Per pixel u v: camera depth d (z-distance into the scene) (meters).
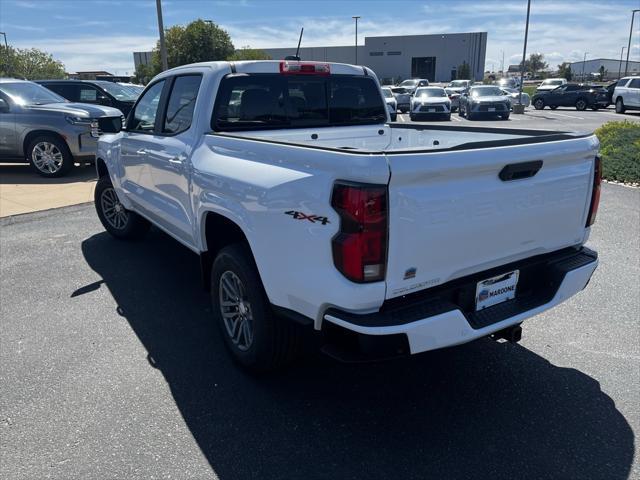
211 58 40.62
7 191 9.29
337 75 4.65
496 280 2.93
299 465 2.66
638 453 2.72
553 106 32.31
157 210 4.66
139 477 2.58
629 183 9.34
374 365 3.59
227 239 3.78
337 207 2.43
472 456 2.71
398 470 2.62
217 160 3.43
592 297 4.58
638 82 26.95
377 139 4.51
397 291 2.51
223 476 2.59
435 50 86.44
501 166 2.65
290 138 4.11
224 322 3.56
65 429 2.93
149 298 4.70
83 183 9.97
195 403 3.16
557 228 3.09
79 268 5.43
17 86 10.91
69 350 3.78
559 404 3.14
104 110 11.02
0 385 3.34
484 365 3.57
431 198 2.46
